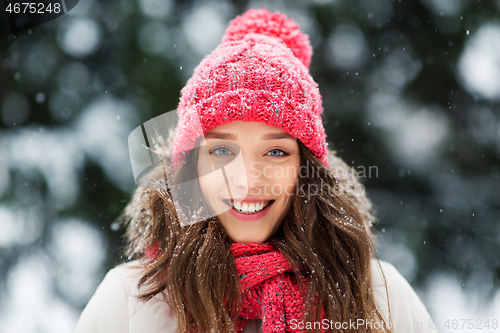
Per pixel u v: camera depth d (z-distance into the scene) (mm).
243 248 1275
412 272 2875
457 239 2947
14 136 2719
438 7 2871
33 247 2686
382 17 2977
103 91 2770
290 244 1294
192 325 1240
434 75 2922
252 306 1263
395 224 2977
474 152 2926
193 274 1243
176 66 2816
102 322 1288
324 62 3018
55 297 2686
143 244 1408
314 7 2994
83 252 2719
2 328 2598
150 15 2850
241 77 1203
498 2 2805
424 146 2957
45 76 2758
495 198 2932
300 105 1219
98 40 2789
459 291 2867
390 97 2979
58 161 2719
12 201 2668
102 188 2711
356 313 1298
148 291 1303
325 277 1292
